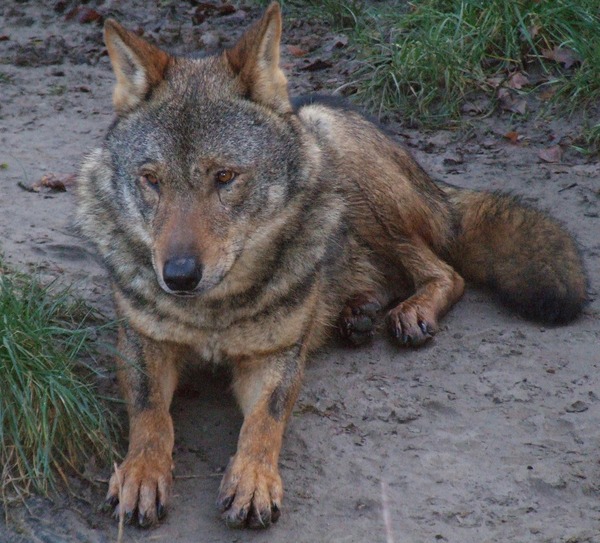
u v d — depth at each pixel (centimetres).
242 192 595
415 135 1120
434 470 601
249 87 618
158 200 591
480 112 1137
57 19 1464
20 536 540
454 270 841
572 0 1195
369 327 743
